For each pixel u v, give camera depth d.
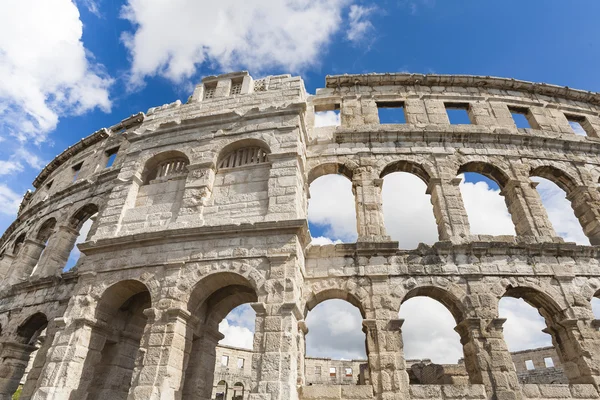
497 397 16.22
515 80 29.39
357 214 21.98
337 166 24.14
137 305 21.97
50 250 26.95
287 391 13.80
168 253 18.22
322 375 45.19
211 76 26.94
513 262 19.69
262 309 15.72
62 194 31.08
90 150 34.66
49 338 21.67
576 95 30.11
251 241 17.62
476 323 17.95
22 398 19.94
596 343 17.73
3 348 23.28
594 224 22.72
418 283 18.97
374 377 16.88
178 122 23.86
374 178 23.23
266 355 14.65
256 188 20.28
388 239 20.45
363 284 19.08
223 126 23.19
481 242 19.70
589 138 26.66
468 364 17.91
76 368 16.75
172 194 21.42
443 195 22.48
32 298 24.42
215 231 17.91
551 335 19.31
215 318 20.88
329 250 20.05
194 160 21.86
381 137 25.05
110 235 20.02
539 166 24.44
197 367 18.88
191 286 17.02
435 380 20.95
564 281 19.25
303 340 18.25
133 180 22.16
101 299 18.27
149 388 14.84
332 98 28.38
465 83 29.28
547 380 37.91
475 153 24.53
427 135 25.00
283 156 20.48
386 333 17.69
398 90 28.95
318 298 19.86
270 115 22.69
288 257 16.75
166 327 16.23
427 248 19.92
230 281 17.73
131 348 21.36
